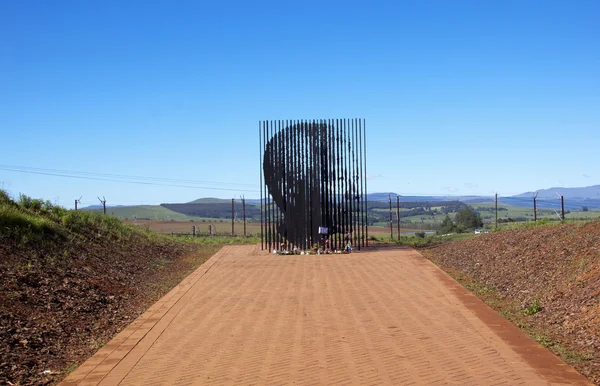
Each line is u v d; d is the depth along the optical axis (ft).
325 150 71.82
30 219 49.73
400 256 62.18
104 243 58.13
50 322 30.32
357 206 72.08
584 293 31.27
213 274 53.06
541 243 48.29
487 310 34.37
